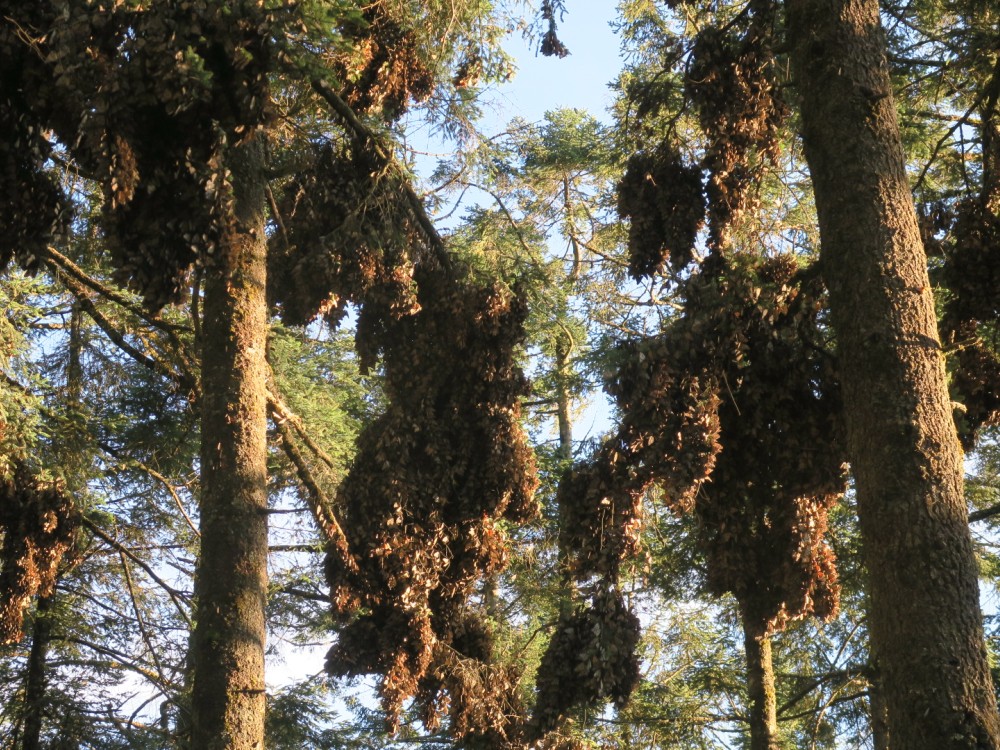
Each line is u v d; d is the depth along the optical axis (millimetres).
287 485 17031
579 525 8195
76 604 16859
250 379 8766
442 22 10562
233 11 6684
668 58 9133
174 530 17219
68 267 9867
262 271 9062
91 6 6766
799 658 16062
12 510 10562
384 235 9500
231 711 8039
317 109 10219
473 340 10312
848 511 14625
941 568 6527
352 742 19094
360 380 19422
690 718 16094
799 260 13289
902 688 6422
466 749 10617
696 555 15047
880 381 6996
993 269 8398
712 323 7918
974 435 8625
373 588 9938
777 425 8328
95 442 13836
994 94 9258
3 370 11070
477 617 10898
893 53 10930
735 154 8320
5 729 15836
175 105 6586
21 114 6973
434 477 10164
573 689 8492
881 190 7410
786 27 8305
